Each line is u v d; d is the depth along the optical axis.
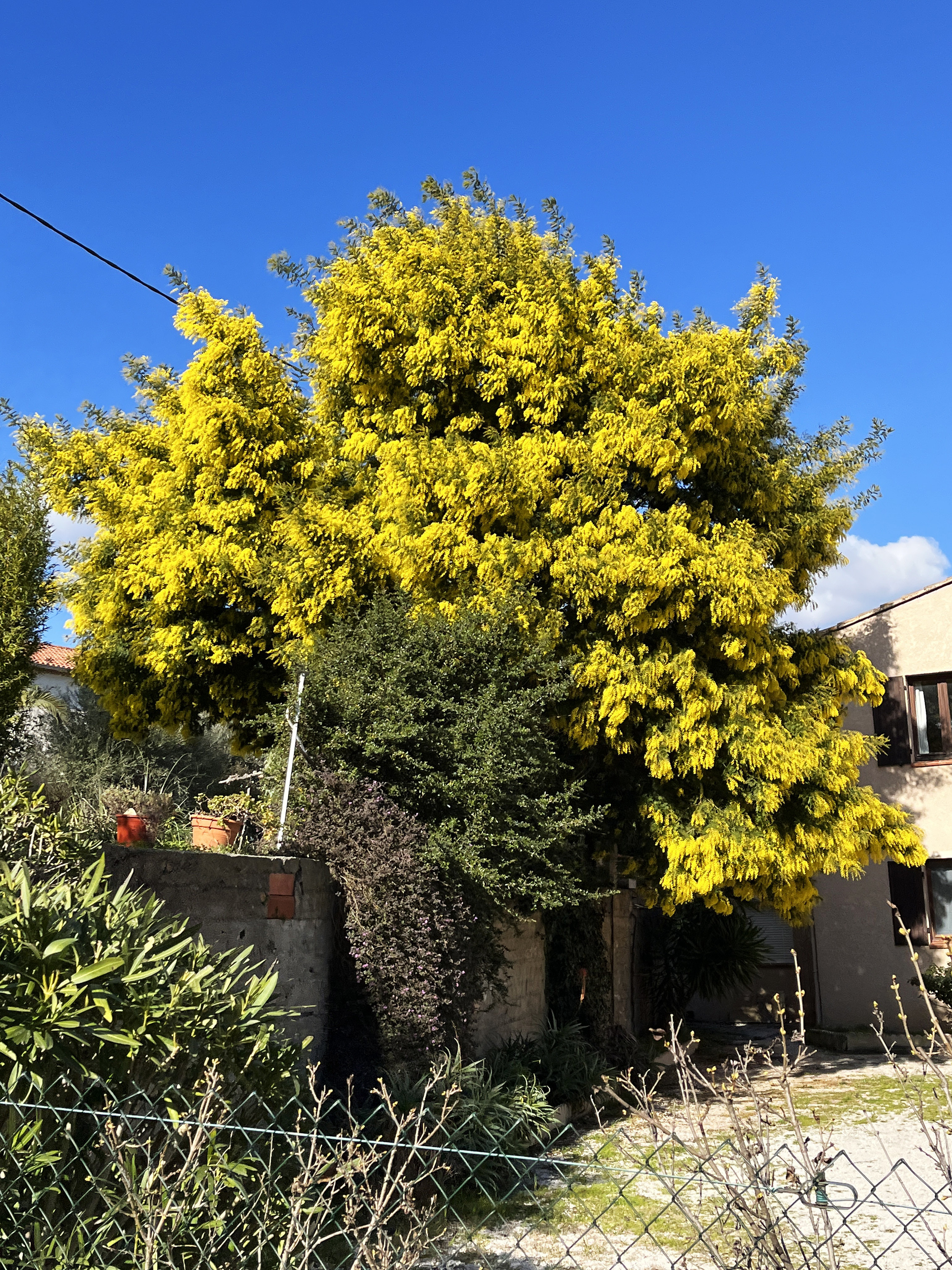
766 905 15.66
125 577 12.76
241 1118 3.66
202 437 11.88
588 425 10.96
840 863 11.60
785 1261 2.45
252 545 11.80
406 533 10.57
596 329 11.27
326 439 12.38
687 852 10.68
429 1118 6.08
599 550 10.38
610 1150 7.43
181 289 12.13
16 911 3.52
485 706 8.15
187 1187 3.02
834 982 16.34
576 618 10.74
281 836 7.03
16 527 9.76
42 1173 3.10
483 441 11.48
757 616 10.29
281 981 6.31
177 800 17.44
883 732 16.66
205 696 13.84
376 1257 2.93
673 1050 2.99
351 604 10.90
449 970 7.15
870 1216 6.08
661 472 10.62
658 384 10.65
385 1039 6.58
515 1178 6.57
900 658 16.72
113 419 14.11
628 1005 13.94
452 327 11.15
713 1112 9.13
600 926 12.14
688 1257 5.21
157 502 12.59
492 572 10.16
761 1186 2.53
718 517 11.55
